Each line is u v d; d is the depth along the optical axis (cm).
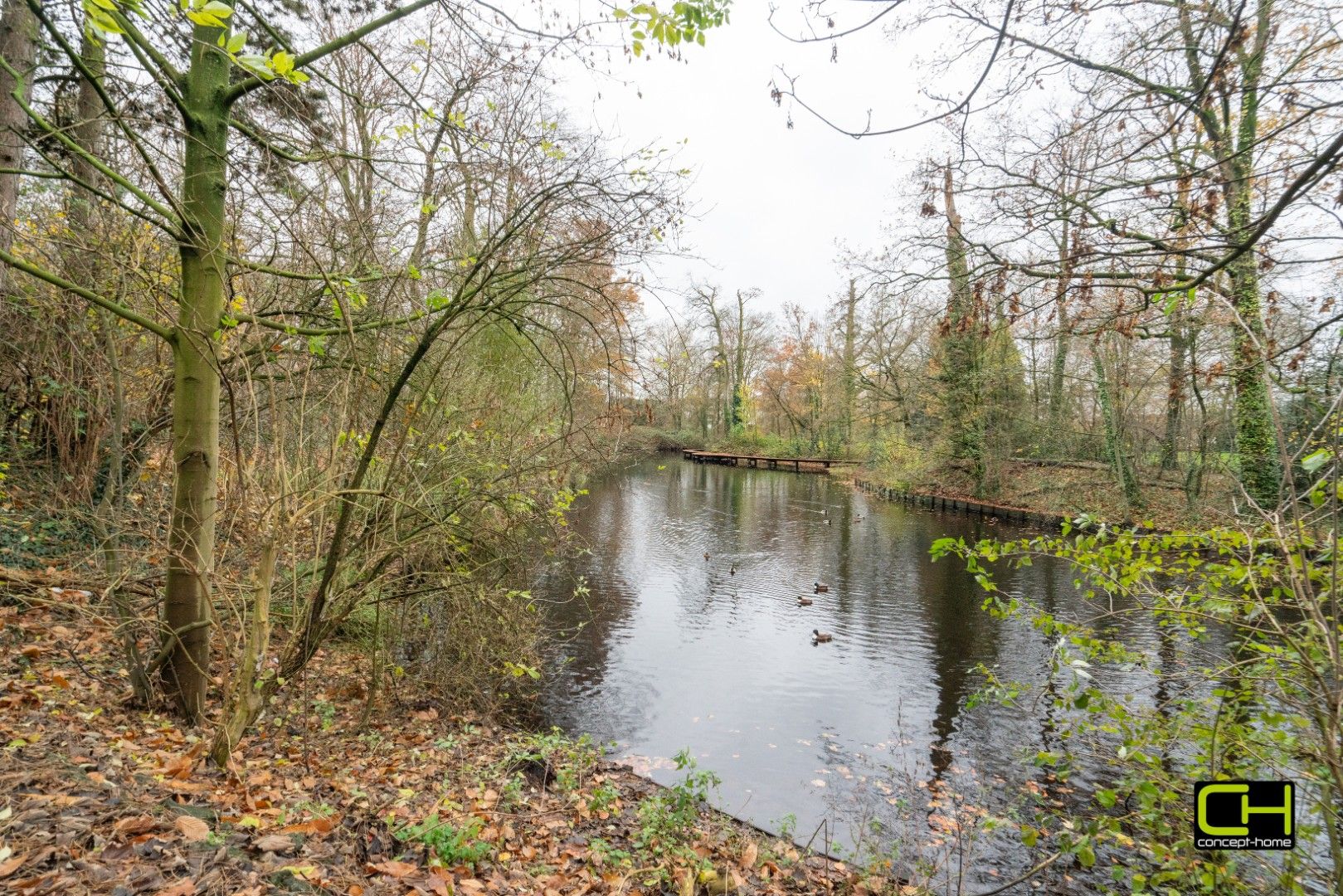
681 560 1509
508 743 595
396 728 581
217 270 404
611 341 538
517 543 670
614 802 514
